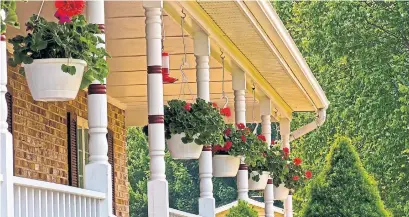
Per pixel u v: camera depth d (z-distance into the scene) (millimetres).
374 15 29422
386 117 29266
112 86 18016
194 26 13398
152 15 11133
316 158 32625
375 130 29516
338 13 29625
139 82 17641
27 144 14391
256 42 14891
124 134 20344
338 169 20312
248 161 15281
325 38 30406
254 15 13703
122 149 20188
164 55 12664
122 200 20047
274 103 19656
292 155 33219
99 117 9219
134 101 19812
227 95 19156
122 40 14305
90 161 9242
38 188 8070
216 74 17047
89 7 9375
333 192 20188
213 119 12492
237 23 13727
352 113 30344
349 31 29609
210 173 13656
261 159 15789
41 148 14977
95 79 8727
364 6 29781
